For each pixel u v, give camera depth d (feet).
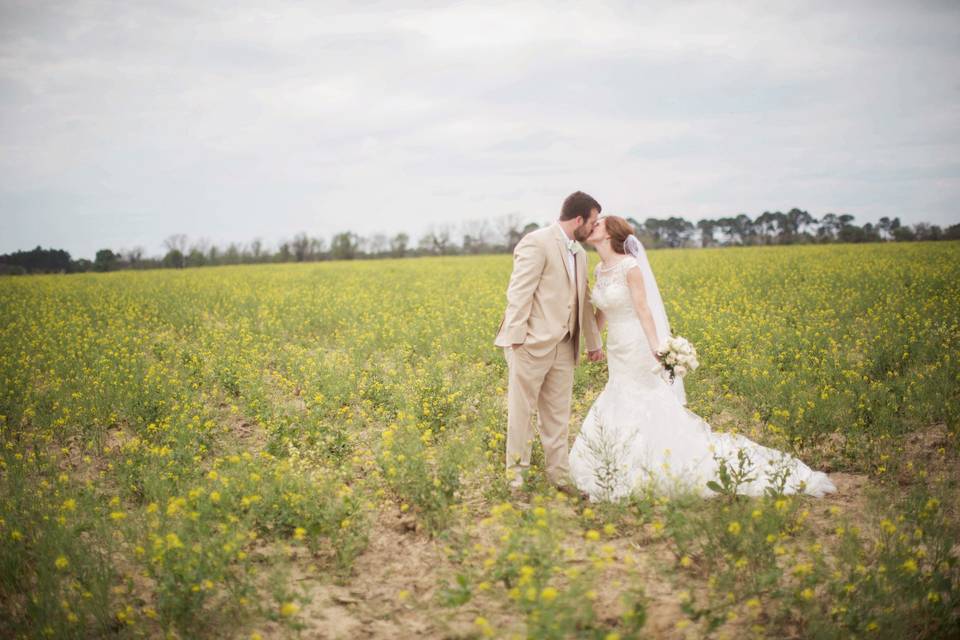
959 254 79.87
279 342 38.17
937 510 13.09
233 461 15.62
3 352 33.68
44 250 187.73
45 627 10.47
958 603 10.37
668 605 11.06
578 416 22.35
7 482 16.69
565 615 9.06
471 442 16.40
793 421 18.69
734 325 33.40
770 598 11.00
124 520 14.06
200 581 11.03
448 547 13.08
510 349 16.46
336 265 148.97
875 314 35.58
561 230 16.29
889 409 19.45
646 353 16.93
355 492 14.10
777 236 208.64
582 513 14.87
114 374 26.48
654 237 226.79
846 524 12.43
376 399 23.13
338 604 11.64
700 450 16.30
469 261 145.69
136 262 211.41
